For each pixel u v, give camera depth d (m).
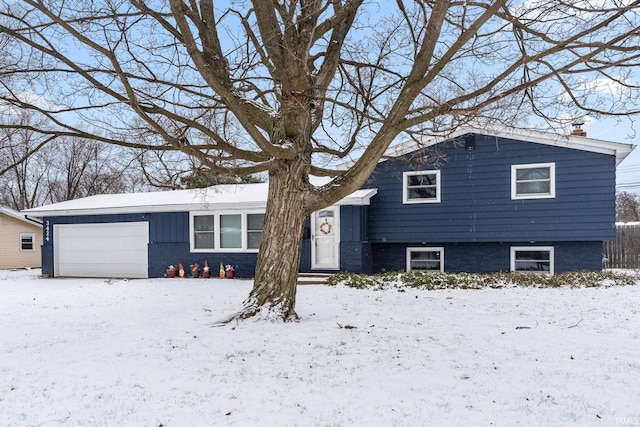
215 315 7.77
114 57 6.12
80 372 4.78
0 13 6.54
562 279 11.65
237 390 4.19
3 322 7.77
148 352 5.47
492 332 6.30
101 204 18.05
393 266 15.48
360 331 6.33
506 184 13.91
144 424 3.51
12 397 4.11
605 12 6.49
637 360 4.93
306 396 4.02
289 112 7.05
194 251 16.22
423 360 4.99
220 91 6.26
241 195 16.36
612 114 7.07
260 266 7.25
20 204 34.16
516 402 3.82
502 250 14.42
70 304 9.81
